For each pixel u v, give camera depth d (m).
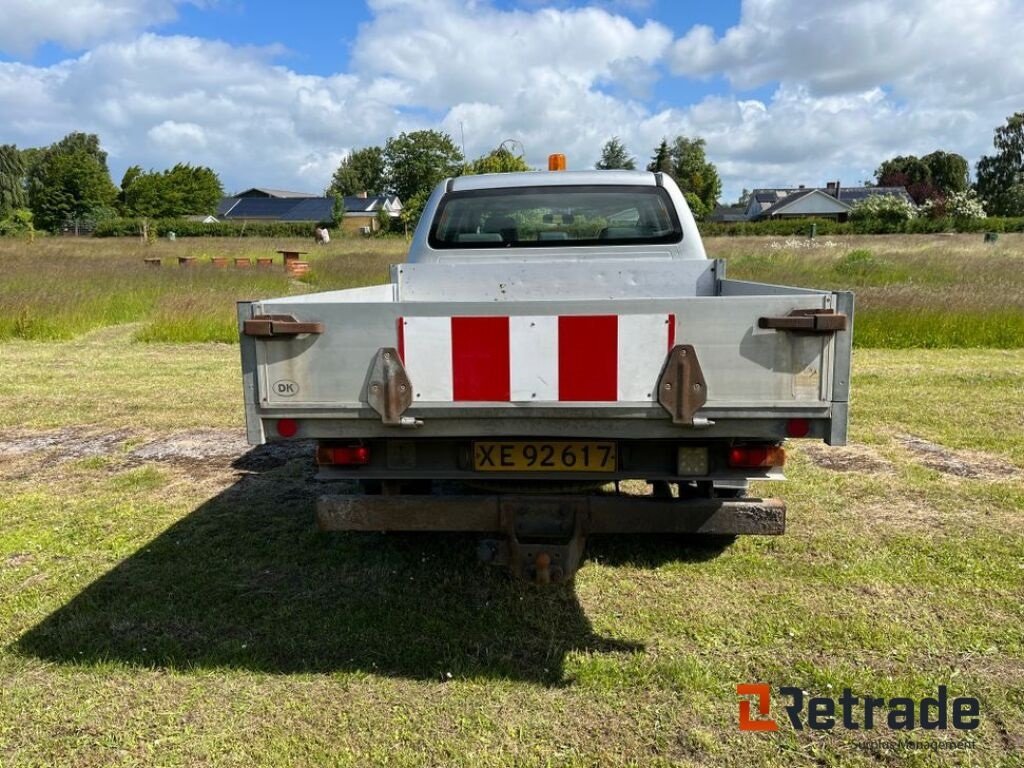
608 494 2.93
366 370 2.59
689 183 83.31
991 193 93.88
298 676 2.87
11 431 6.32
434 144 90.94
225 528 4.27
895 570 3.63
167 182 86.44
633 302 2.48
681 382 2.51
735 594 3.45
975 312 10.56
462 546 4.02
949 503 4.47
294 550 3.98
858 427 6.14
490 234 4.73
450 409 2.58
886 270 16.89
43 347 10.64
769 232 51.22
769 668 2.87
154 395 7.60
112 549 4.00
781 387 2.52
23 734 2.54
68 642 3.09
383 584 3.60
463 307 2.53
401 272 4.44
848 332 2.48
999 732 2.51
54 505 4.63
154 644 3.08
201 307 12.13
